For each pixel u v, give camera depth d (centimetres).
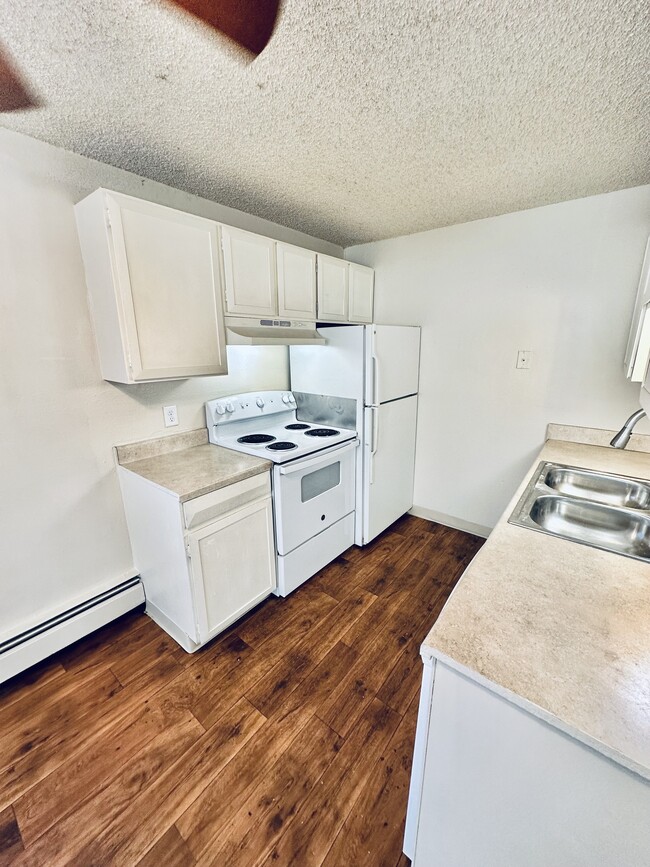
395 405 266
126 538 201
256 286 204
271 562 205
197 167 173
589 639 77
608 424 221
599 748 58
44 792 123
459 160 166
